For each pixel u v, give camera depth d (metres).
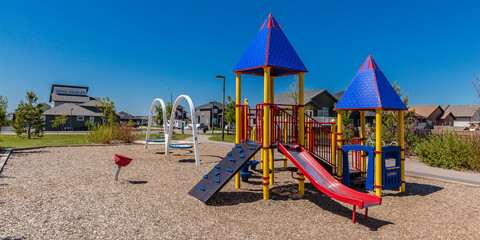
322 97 39.47
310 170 5.93
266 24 7.11
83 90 79.19
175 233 4.34
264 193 6.36
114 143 19.39
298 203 6.11
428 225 4.93
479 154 10.23
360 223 4.97
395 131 14.87
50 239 4.00
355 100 7.09
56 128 50.59
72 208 5.37
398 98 7.22
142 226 4.58
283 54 6.71
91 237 4.11
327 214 5.42
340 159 7.55
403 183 7.34
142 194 6.46
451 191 7.37
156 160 11.77
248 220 5.00
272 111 6.89
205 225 4.70
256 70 8.02
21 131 23.30
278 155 14.02
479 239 4.36
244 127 7.18
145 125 74.12
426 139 13.68
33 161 10.82
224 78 25.42
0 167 8.97
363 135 8.34
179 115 85.75
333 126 7.96
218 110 74.56
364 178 7.94
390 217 5.33
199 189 6.36
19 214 4.94
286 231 4.53
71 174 8.55
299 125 6.87
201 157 12.96
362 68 7.53
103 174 8.63
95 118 54.94
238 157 6.65
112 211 5.26
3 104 14.67
